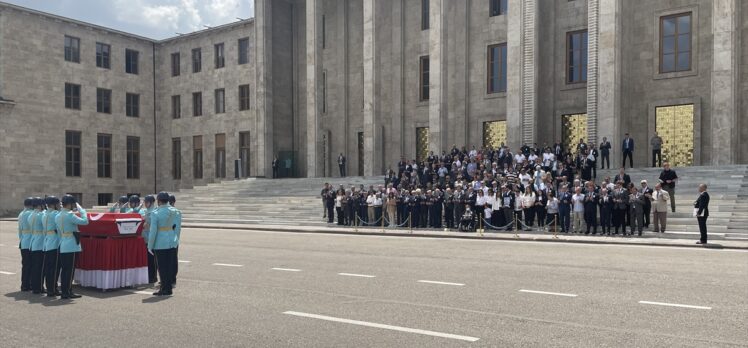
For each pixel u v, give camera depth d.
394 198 27.17
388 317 9.12
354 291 11.34
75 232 11.48
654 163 28.97
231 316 9.40
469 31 37.69
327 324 8.74
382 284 12.05
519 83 32.66
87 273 12.30
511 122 32.91
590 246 18.66
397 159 40.72
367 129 38.38
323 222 29.38
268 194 37.50
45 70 45.41
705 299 10.08
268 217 32.22
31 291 12.29
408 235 23.53
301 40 47.16
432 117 35.88
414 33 40.38
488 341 7.69
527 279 12.38
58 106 46.16
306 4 44.44
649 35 31.36
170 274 11.48
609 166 28.25
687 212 21.77
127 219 12.31
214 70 50.06
